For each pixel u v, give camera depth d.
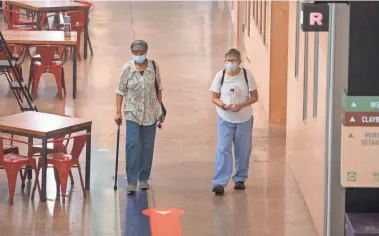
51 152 34.47
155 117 34.22
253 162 38.56
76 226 31.58
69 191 34.72
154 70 33.78
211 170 37.66
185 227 31.64
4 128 33.50
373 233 26.22
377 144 26.86
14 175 33.28
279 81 44.00
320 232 30.16
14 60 43.41
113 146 40.56
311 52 32.12
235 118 34.16
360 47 26.55
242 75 33.97
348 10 26.53
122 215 32.62
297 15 35.88
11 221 31.86
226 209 33.28
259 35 49.62
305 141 33.69
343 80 27.05
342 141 26.95
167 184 35.81
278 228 31.59
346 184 27.17
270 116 44.34
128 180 34.53
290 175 36.94
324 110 29.08
